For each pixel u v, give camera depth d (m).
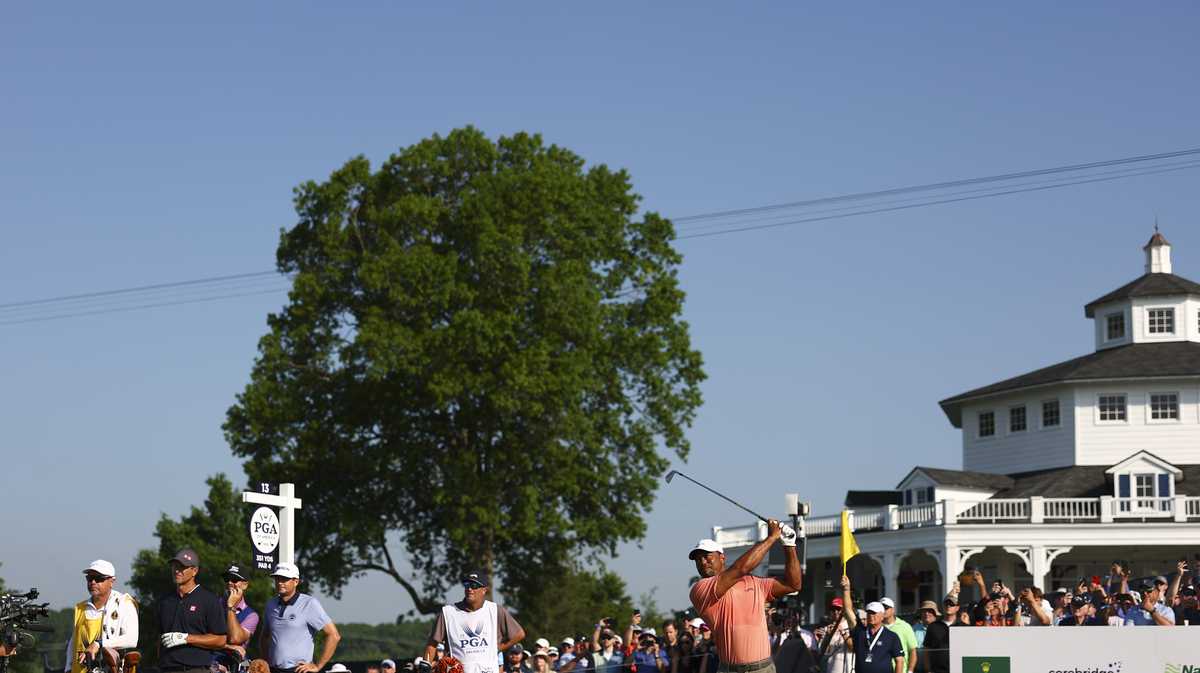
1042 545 45.09
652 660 22.88
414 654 60.91
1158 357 52.12
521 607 48.78
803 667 16.62
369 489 46.34
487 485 44.62
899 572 51.47
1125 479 48.50
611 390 47.34
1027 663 16.31
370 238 47.84
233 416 46.16
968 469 56.19
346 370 45.53
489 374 43.72
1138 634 15.96
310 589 46.12
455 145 48.19
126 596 13.07
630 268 48.50
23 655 23.55
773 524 11.49
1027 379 54.44
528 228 46.34
